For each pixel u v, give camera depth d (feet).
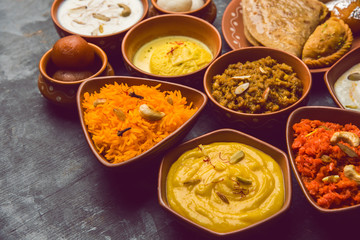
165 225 1.36
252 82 1.50
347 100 1.52
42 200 1.44
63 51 1.55
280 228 1.33
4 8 2.10
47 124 1.64
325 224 1.33
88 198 1.43
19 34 1.98
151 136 1.37
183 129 1.35
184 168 1.33
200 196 1.27
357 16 1.72
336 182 1.25
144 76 1.56
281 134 1.54
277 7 1.78
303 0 1.80
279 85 1.49
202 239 1.32
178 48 1.67
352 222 1.32
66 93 1.57
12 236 1.36
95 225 1.37
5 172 1.52
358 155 1.28
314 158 1.30
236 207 1.24
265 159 1.33
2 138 1.61
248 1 1.82
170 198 1.28
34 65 1.85
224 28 1.79
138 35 1.74
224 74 1.56
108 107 1.40
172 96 1.45
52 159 1.54
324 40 1.66
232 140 1.39
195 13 1.79
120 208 1.40
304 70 1.51
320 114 1.39
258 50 1.58
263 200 1.25
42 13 2.06
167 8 1.82
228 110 1.42
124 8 1.86
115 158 1.35
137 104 1.43
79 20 1.84
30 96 1.73
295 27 1.72
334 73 1.55
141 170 1.48
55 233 1.36
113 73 1.64
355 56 1.57
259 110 1.47
